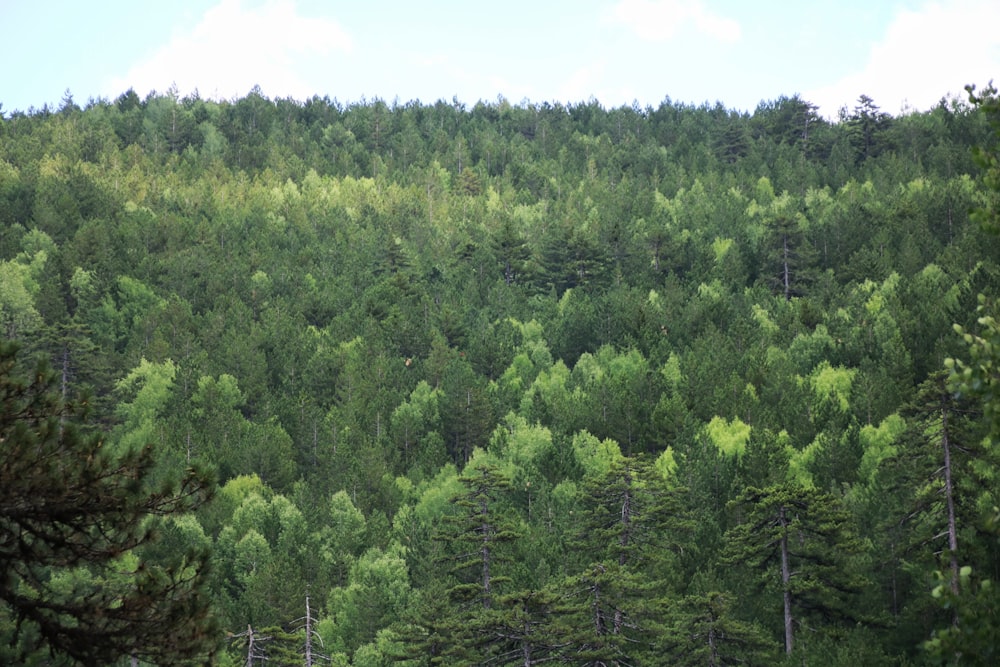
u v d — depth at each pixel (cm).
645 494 6041
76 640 1178
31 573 1212
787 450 8650
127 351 13238
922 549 4619
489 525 5962
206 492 1254
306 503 9275
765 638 4856
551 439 9769
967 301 11231
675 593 5672
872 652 4538
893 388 9575
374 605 6981
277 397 12356
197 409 11356
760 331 12900
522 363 12875
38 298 14062
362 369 12738
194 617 1214
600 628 4950
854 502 6681
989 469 5012
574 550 6575
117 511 1193
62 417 1238
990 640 1184
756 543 5284
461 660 5059
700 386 11062
